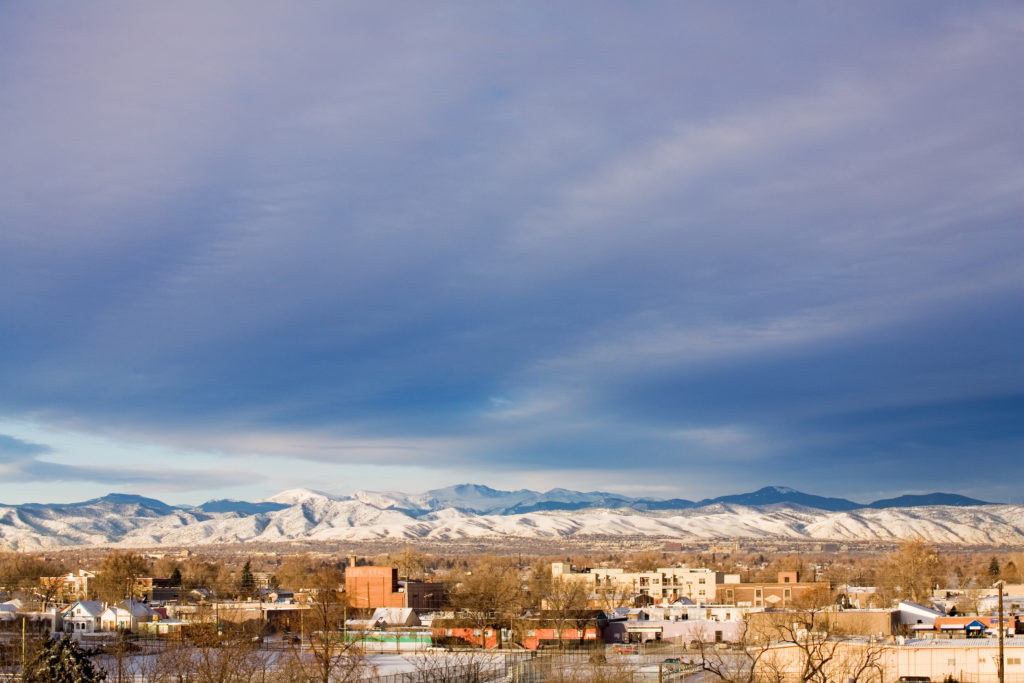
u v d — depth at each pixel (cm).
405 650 19025
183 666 13850
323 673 12875
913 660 13762
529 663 15375
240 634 18112
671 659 15838
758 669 13162
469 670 13900
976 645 13738
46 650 12888
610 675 13312
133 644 18488
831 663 13525
